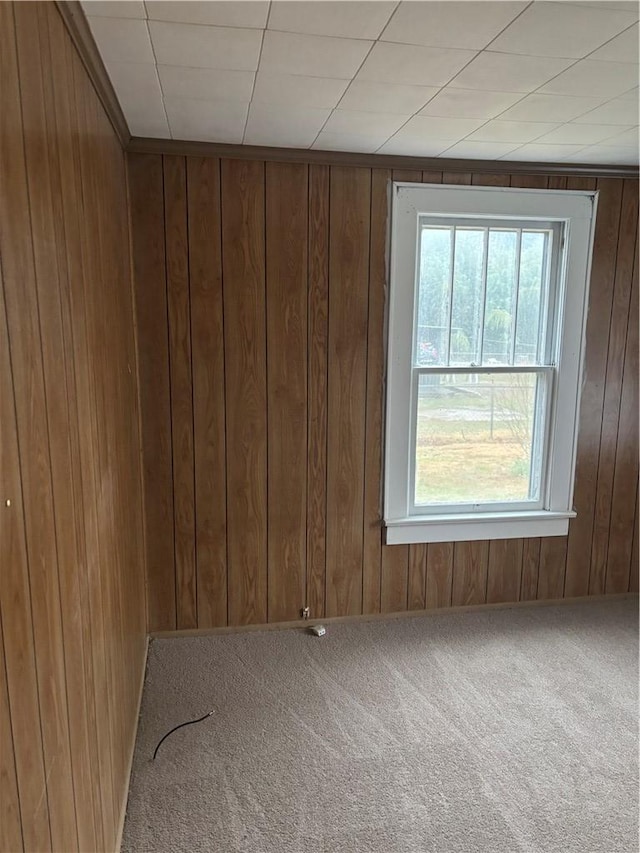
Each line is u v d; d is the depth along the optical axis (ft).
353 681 8.32
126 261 7.83
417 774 6.63
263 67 5.55
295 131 7.56
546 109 6.69
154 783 6.46
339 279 9.01
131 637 7.07
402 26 4.73
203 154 8.28
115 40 4.95
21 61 3.04
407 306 9.25
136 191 8.29
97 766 4.61
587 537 10.61
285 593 9.68
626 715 7.66
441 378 9.74
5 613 2.52
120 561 6.27
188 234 8.51
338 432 9.40
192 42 5.01
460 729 7.36
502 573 10.42
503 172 9.14
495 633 9.65
